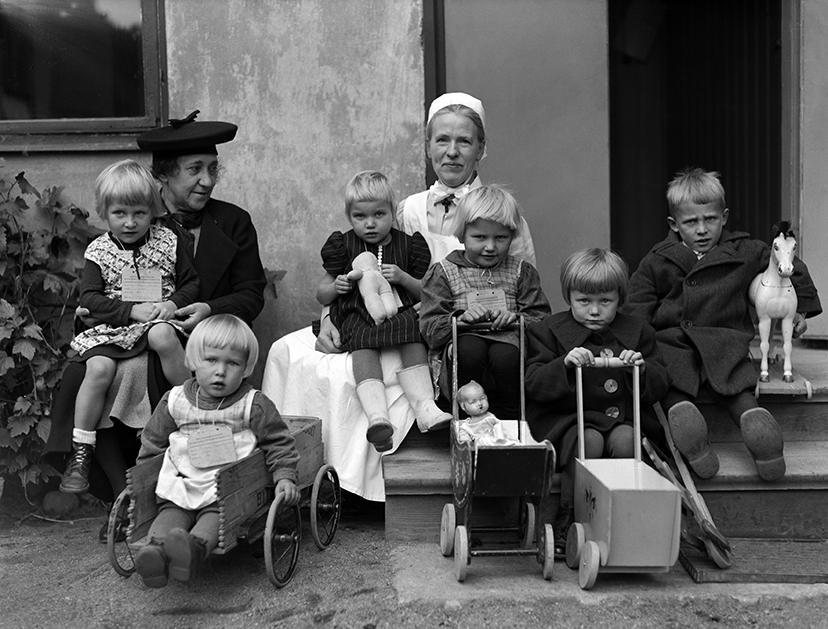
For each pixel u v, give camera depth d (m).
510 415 3.97
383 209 4.31
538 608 3.18
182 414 3.50
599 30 5.42
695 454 3.73
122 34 5.14
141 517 3.30
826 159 5.33
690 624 3.10
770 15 5.66
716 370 3.97
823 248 5.34
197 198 4.43
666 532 3.21
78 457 3.81
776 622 3.11
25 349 4.42
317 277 5.18
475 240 4.02
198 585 3.47
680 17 6.53
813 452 4.06
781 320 4.27
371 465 4.09
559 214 5.49
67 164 5.09
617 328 3.88
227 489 3.21
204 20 5.10
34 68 5.16
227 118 5.14
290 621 3.15
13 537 4.17
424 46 5.20
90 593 3.45
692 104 6.53
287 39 5.12
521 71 5.41
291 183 5.16
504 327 3.90
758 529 3.85
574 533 3.43
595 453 3.68
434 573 3.46
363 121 5.16
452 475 3.67
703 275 4.22
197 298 4.27
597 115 5.46
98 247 4.12
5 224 4.69
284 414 4.29
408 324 4.11
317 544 3.78
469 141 4.60
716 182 4.27
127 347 3.91
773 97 5.65
